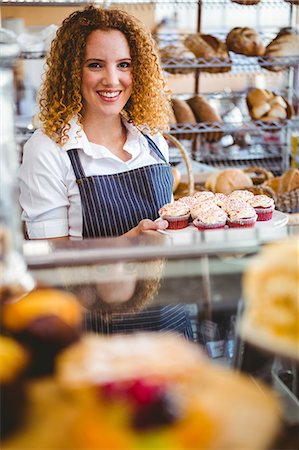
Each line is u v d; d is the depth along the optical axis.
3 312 0.93
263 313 0.96
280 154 4.20
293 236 1.22
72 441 0.79
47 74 2.50
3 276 1.02
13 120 1.06
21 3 3.60
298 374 0.91
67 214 2.47
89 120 2.50
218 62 3.81
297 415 0.86
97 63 2.44
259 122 3.89
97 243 1.24
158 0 3.96
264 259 1.03
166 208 2.27
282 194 3.16
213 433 0.80
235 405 0.85
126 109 2.63
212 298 1.02
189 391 0.85
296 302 0.93
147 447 0.78
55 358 0.87
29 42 3.54
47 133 2.44
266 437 0.83
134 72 2.54
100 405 0.81
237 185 3.38
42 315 0.92
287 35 3.93
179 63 3.75
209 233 1.28
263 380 0.90
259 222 2.30
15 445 0.79
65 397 0.82
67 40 2.44
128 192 2.46
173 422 0.80
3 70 1.03
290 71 4.20
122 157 2.54
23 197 2.47
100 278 1.08
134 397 0.81
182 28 5.34
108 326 0.96
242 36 3.83
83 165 2.44
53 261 1.14
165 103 2.70
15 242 1.06
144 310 1.01
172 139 3.05
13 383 0.83
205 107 3.92
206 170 3.78
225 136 4.18
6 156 1.04
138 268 1.13
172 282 1.08
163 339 0.94
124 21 2.50
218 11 5.41
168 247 1.20
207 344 0.95
